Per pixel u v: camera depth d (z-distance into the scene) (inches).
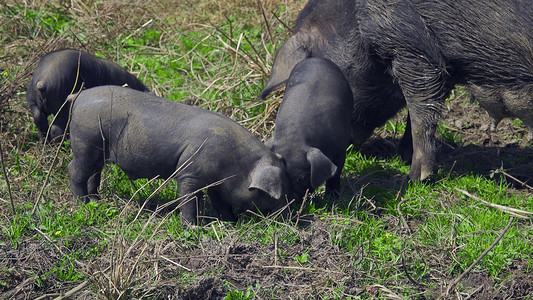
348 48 620.1
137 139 504.7
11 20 841.5
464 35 565.0
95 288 430.3
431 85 585.0
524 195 585.6
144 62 807.7
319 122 539.8
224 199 510.9
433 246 493.4
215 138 493.4
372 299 438.0
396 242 494.9
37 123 620.4
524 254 490.6
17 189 557.6
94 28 850.1
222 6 950.4
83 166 522.6
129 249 438.9
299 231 500.4
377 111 655.1
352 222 522.3
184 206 504.1
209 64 809.5
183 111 509.0
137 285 434.0
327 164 512.7
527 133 719.1
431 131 595.5
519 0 549.6
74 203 530.6
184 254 474.0
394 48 582.6
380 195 572.7
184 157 496.7
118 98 511.2
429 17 566.9
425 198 565.9
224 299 432.1
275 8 910.4
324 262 473.7
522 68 562.9
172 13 951.0
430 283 461.1
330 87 558.9
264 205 504.7
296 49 636.7
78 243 485.1
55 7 911.0
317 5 641.0
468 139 717.3
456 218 534.0
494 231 511.5
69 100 534.3
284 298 440.1
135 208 534.9
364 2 587.2
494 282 462.3
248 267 466.9
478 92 595.2
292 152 528.7
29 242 480.7
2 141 630.5
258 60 774.5
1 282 444.8
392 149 695.1
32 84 610.9
